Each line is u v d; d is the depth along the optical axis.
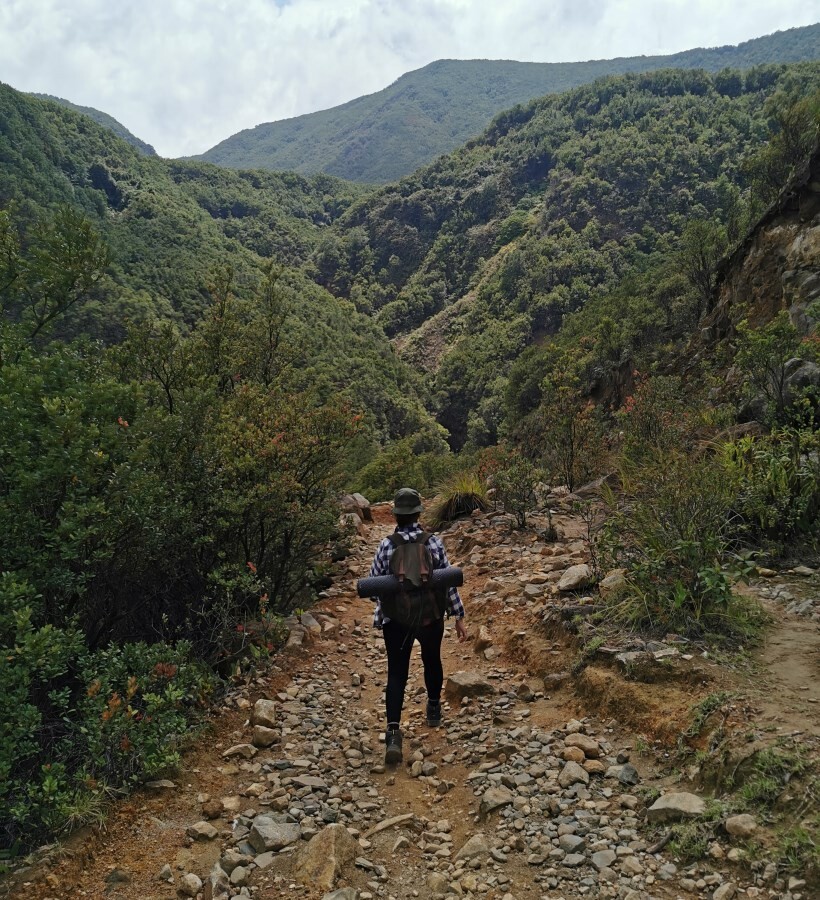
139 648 3.88
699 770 2.96
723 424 9.23
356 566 8.22
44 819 2.96
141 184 196.25
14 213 6.03
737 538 5.35
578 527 7.93
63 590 3.90
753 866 2.33
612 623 4.43
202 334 11.34
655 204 156.12
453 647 5.41
